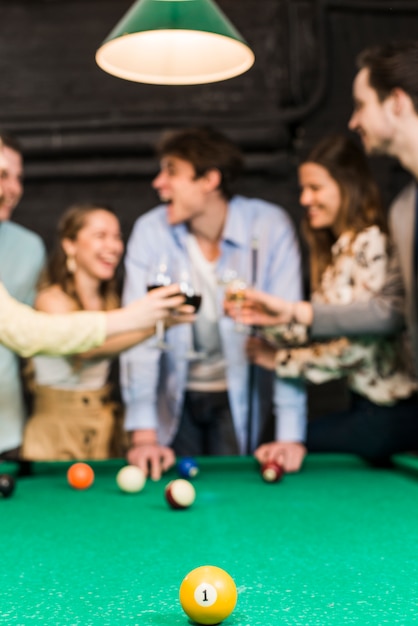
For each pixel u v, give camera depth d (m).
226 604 1.22
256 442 3.79
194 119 5.70
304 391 3.07
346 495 2.34
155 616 1.28
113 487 2.52
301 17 5.67
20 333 2.26
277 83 5.70
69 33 5.75
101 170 5.68
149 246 3.61
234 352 3.63
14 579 1.50
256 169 5.64
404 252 2.80
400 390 2.91
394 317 2.80
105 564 1.61
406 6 5.68
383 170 5.66
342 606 1.31
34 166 5.71
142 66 2.28
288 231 3.64
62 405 3.62
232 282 2.88
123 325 2.32
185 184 3.46
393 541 1.78
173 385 3.60
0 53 5.78
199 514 2.10
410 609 1.30
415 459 2.77
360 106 2.92
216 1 5.71
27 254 3.92
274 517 2.05
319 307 2.82
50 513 2.13
